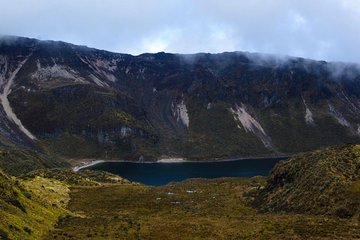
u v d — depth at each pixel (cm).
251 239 7412
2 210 7619
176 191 17062
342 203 9338
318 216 9038
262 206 12106
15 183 10219
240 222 9194
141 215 11531
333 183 10119
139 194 15950
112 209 12912
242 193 15425
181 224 9331
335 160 11231
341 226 7944
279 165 13862
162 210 12706
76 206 13112
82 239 7688
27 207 8806
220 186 18375
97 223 9350
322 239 7069
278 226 8256
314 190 10450
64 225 8938
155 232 8556
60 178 19200
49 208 10025
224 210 12294
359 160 10869
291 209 10475
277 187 12862
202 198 15038
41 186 15288
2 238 6400
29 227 7600
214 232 8306
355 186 9706
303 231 7725
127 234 8312
